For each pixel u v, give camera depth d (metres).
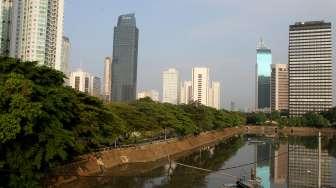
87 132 88.62
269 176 105.19
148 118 133.25
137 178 93.81
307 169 117.75
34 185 65.62
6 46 181.50
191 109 193.25
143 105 141.38
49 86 73.25
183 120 159.38
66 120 74.00
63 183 80.88
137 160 115.81
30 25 181.75
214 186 87.56
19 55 182.00
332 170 116.19
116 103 130.75
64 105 71.81
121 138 121.56
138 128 127.50
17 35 182.88
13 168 63.06
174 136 159.75
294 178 102.31
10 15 182.12
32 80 70.44
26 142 64.75
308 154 155.12
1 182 63.41
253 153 158.25
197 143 177.62
